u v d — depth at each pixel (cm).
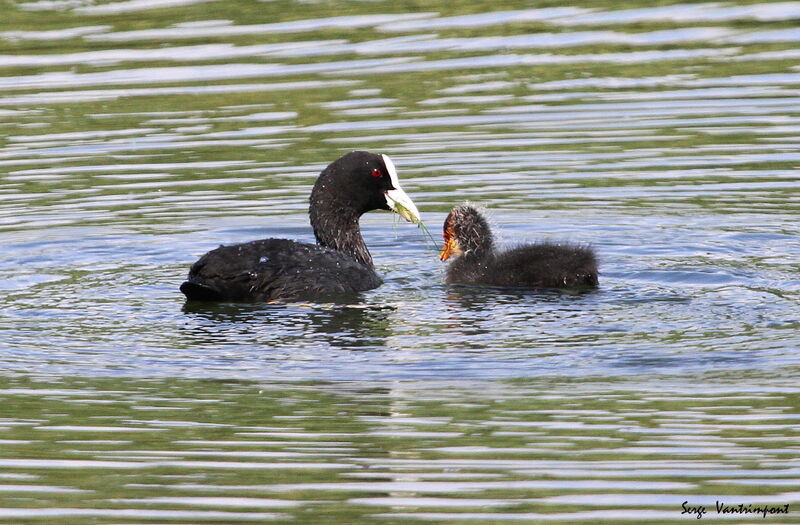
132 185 1778
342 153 1878
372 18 2522
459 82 2177
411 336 1187
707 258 1454
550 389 1050
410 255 1561
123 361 1134
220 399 1045
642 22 2469
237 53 2316
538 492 871
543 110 2047
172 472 915
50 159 1881
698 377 1066
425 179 1792
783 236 1529
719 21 2466
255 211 1686
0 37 2433
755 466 902
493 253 1452
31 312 1278
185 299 1322
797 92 2084
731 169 1803
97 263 1477
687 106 2052
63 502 871
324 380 1081
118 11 2586
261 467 918
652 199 1700
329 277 1321
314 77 2198
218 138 1964
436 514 845
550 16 2523
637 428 966
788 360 1097
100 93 2145
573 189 1747
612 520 832
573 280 1354
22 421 1002
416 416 999
